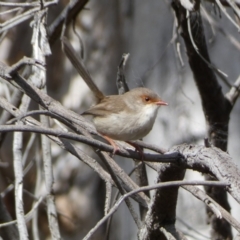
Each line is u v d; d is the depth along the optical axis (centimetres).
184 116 1296
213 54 1273
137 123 948
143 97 956
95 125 958
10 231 1073
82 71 1012
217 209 643
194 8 862
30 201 1645
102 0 1711
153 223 767
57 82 1727
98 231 1658
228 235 1105
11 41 1661
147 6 1402
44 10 934
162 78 1327
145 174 994
